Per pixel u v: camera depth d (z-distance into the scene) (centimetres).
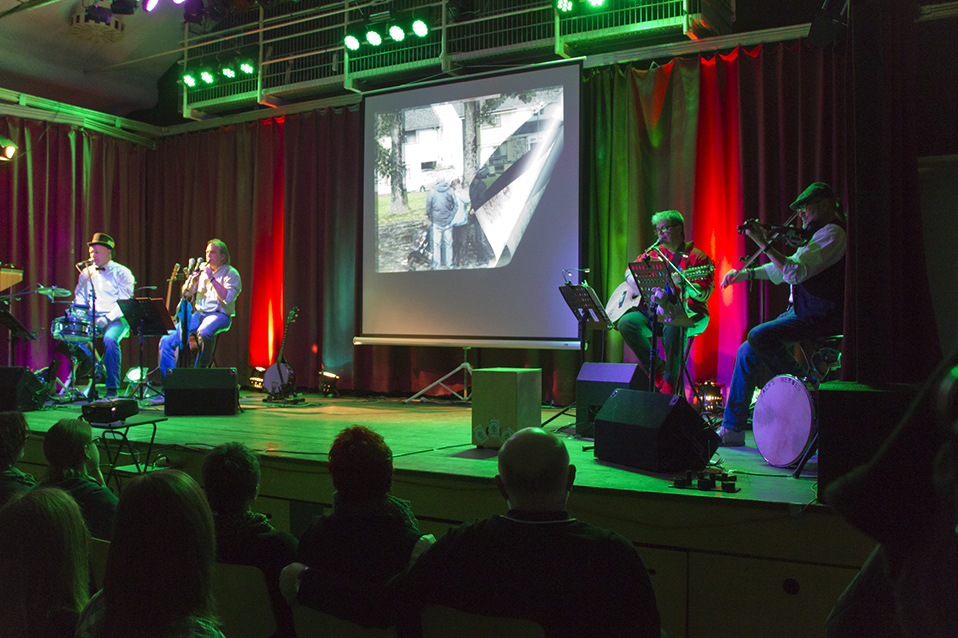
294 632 191
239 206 729
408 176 616
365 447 173
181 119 784
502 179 575
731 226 527
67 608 129
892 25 281
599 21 550
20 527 128
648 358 427
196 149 759
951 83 452
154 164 791
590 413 393
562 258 552
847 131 276
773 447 306
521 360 608
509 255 571
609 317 446
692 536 253
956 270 466
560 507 152
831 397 233
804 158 502
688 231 534
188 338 562
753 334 350
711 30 526
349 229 672
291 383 600
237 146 730
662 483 273
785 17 531
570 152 550
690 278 412
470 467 310
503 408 354
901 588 84
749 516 245
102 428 356
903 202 285
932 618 80
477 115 586
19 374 509
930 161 465
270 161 710
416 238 612
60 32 667
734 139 527
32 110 691
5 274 582
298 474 337
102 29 654
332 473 175
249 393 670
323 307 681
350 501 174
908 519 85
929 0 437
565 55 565
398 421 473
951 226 465
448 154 598
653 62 548
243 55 699
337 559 170
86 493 235
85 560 136
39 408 520
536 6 571
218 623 120
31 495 132
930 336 282
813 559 236
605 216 566
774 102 519
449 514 299
